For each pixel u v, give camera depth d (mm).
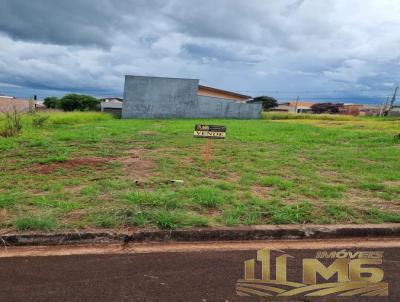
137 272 3436
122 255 3803
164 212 4574
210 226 4336
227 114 30953
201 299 3004
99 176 6738
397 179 7008
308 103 69688
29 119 17922
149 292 3092
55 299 2967
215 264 3631
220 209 4914
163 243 4145
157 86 29484
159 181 6348
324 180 6840
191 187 5941
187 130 16047
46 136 12859
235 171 7477
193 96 30062
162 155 9258
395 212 4941
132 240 4137
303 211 4848
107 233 4105
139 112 29375
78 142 11461
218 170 7488
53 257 3736
